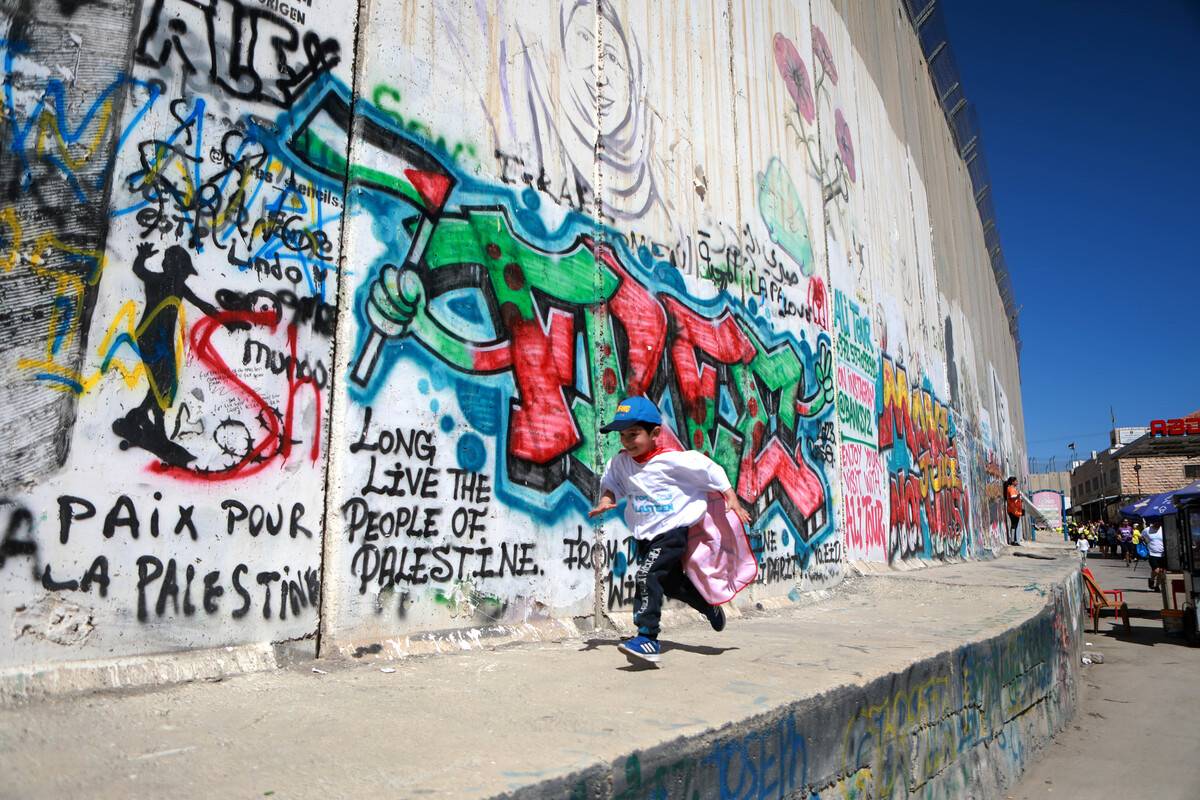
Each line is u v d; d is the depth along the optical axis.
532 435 4.82
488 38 4.89
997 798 5.06
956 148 23.03
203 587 3.21
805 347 8.75
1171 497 11.19
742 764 2.78
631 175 6.11
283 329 3.61
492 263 4.71
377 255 4.02
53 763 2.08
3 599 2.70
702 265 6.91
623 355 5.74
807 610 6.93
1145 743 6.32
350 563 3.71
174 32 3.38
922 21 19.33
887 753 3.77
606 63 5.98
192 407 3.26
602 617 5.14
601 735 2.49
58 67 3.05
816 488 8.55
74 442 2.93
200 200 3.38
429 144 4.39
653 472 3.94
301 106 3.80
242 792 1.88
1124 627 12.20
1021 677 5.84
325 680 3.26
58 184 3.00
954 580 9.29
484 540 4.40
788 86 9.22
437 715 2.71
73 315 2.97
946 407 16.08
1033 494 36.19
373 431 3.89
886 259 12.80
